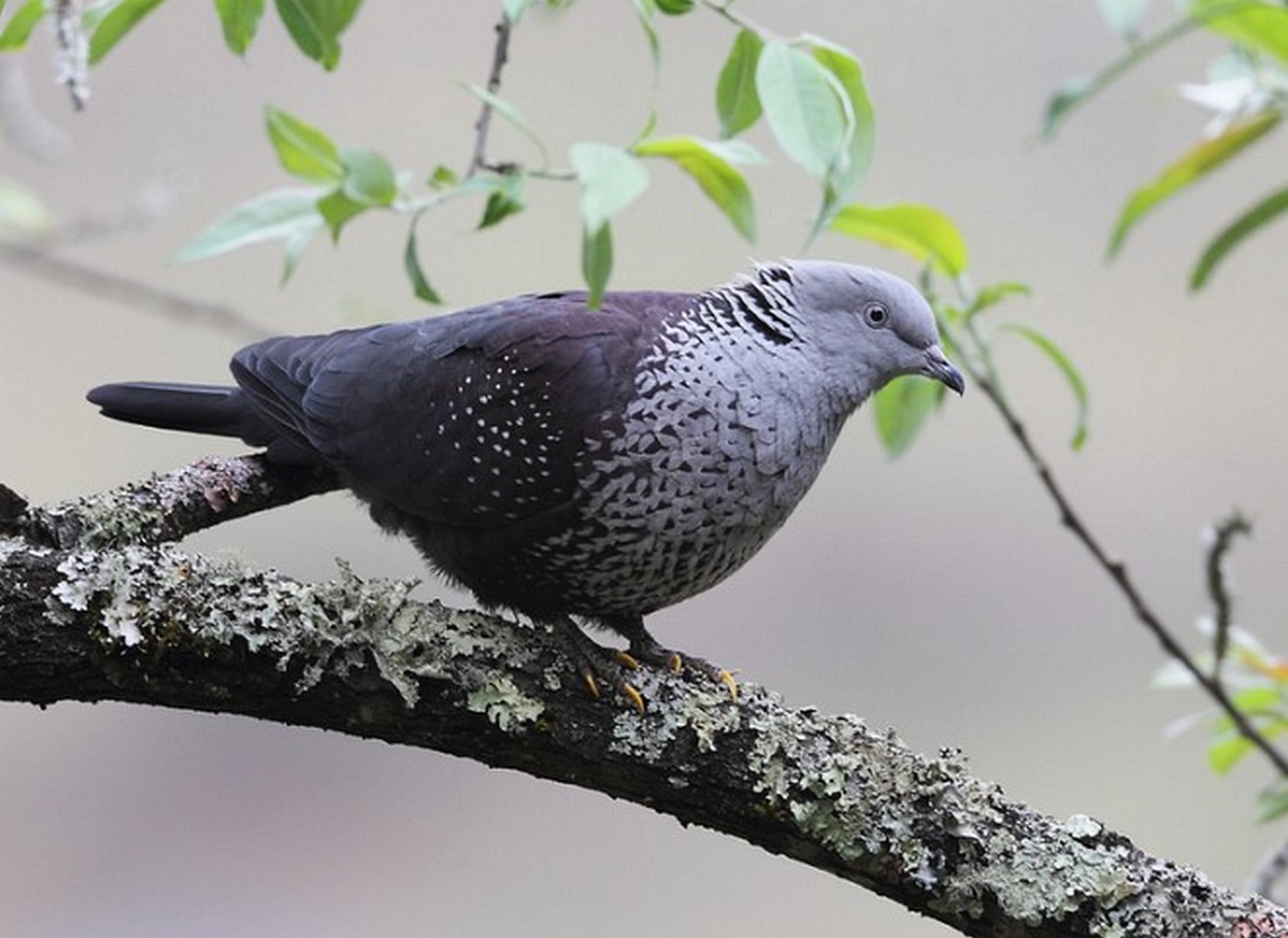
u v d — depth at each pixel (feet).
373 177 25.58
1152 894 23.97
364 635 24.56
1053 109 25.49
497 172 26.61
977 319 31.30
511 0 22.65
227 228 26.58
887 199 52.70
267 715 24.72
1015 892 24.17
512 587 29.55
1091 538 28.32
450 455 28.94
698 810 25.21
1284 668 29.25
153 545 27.27
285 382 30.78
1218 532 26.78
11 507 26.11
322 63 25.75
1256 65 28.40
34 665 23.67
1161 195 29.27
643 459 28.14
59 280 35.40
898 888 24.64
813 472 29.71
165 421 31.65
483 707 24.90
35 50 50.19
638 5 23.77
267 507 30.30
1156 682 30.09
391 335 30.25
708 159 25.43
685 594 29.66
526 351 28.53
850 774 24.72
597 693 25.21
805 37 23.70
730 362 28.55
